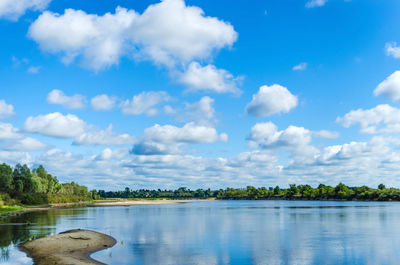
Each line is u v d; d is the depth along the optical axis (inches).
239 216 5378.9
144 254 2036.2
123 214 5935.0
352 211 6333.7
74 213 6018.7
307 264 1815.9
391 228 3462.1
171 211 7111.2
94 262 1748.3
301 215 5418.3
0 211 6279.5
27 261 1734.7
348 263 1851.6
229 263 1819.6
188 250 2191.2
